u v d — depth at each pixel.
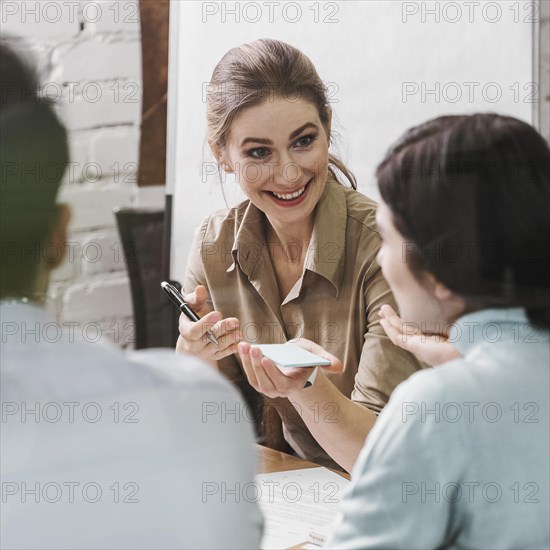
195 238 1.73
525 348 0.89
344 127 1.52
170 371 0.79
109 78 1.74
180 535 0.74
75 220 1.76
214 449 0.76
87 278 1.77
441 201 0.96
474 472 0.83
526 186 0.95
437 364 1.36
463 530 0.86
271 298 1.65
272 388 1.46
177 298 1.66
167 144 1.77
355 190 1.52
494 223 0.95
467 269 0.94
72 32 1.73
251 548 0.79
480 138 0.97
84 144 1.75
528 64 1.31
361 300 1.52
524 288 0.92
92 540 0.71
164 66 1.76
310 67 1.55
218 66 1.65
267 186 1.63
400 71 1.44
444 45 1.39
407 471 0.83
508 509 0.84
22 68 0.86
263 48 1.59
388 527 0.83
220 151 1.69
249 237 1.66
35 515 0.70
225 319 1.62
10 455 0.70
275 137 1.59
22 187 0.84
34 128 0.85
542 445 0.84
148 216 1.79
